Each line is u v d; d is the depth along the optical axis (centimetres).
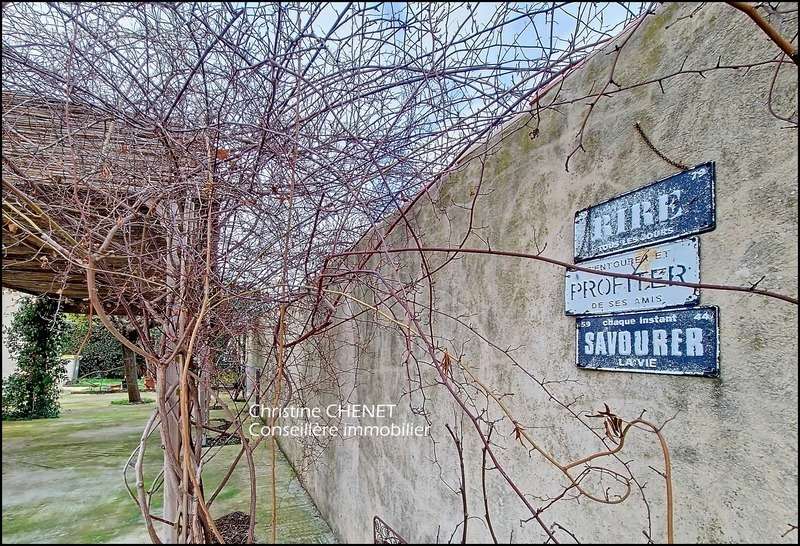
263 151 208
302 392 431
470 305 212
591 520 140
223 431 224
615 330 137
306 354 447
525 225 181
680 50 124
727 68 111
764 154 102
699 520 110
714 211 111
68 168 215
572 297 155
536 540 162
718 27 115
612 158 143
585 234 151
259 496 460
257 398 258
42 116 216
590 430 142
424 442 242
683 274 118
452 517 212
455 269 226
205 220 212
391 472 279
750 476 100
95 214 198
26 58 194
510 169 192
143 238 214
